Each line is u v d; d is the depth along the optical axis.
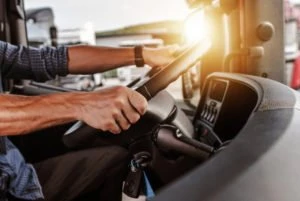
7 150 1.12
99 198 1.27
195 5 1.38
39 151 1.86
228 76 1.36
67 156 1.30
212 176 0.42
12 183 1.08
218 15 1.19
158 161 1.07
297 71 4.38
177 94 2.24
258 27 1.39
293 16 5.08
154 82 0.89
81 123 0.90
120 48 1.51
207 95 1.56
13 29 2.43
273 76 1.44
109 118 0.72
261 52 1.39
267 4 1.39
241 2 1.41
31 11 5.81
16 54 1.46
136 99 0.73
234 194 0.40
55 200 1.19
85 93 0.76
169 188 0.42
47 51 1.50
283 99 0.72
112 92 0.74
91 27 6.11
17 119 0.73
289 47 4.70
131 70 4.99
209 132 1.41
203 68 1.90
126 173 1.26
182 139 0.89
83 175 1.23
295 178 0.45
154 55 1.44
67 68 1.50
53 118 0.74
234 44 1.49
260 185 0.42
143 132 1.03
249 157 0.46
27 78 1.51
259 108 0.68
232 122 1.30
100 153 1.26
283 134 0.54
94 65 1.49
